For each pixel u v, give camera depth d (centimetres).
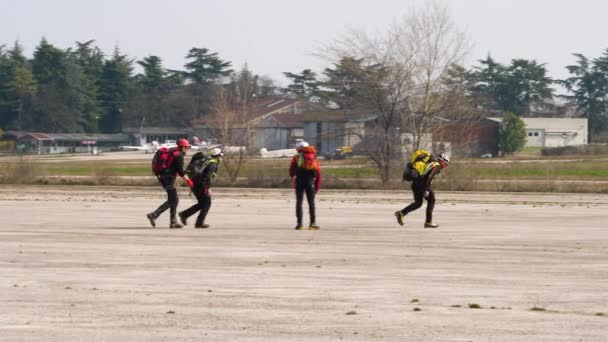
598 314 1745
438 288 2081
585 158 14500
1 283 2131
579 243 3088
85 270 2372
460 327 1606
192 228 3612
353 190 6625
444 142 7431
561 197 5888
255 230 3531
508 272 2366
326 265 2494
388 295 1975
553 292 2027
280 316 1712
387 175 7181
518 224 3853
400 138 7350
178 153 3591
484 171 8812
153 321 1659
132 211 4506
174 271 2359
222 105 10050
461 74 7569
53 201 5294
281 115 19525
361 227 3688
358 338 1513
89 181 7400
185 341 1485
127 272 2338
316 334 1546
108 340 1490
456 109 7469
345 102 7712
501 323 1645
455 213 4466
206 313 1745
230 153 7500
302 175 3559
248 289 2055
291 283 2152
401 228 3644
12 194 6069
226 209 4678
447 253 2786
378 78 7475
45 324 1628
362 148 7325
